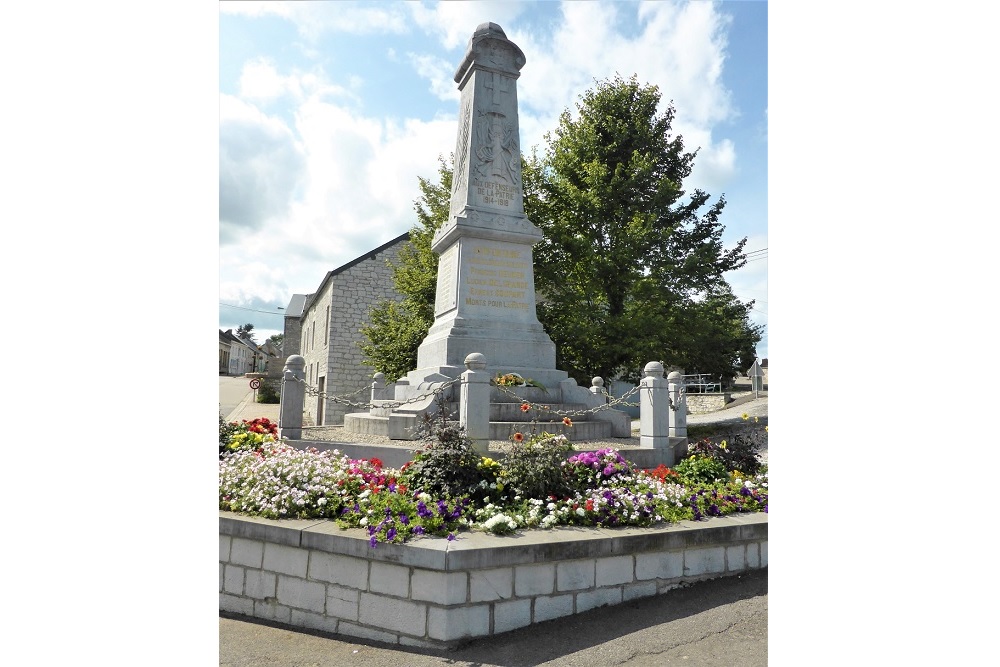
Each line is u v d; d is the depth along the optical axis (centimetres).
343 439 834
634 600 472
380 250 2569
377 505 479
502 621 418
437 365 1026
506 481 544
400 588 414
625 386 2812
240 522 479
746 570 534
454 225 1061
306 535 449
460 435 589
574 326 1659
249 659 389
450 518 469
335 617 433
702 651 391
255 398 3822
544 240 1773
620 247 1747
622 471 589
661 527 509
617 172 1809
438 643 397
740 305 2145
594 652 389
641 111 1978
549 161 1972
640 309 1777
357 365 2491
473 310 1050
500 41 1147
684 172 2097
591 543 454
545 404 970
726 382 3038
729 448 781
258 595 465
